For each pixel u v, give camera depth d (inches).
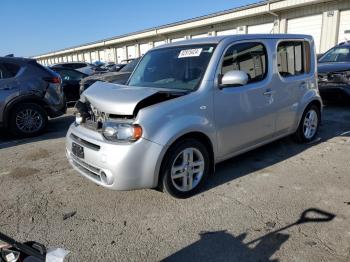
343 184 150.6
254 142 169.5
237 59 156.6
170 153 131.4
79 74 446.3
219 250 105.8
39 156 206.8
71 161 149.9
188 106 135.3
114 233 117.2
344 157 186.4
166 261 101.6
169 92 135.9
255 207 131.9
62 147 225.9
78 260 102.9
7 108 246.5
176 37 1122.0
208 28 979.9
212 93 143.6
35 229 121.3
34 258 64.4
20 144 239.9
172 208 133.3
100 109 134.4
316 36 701.3
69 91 430.3
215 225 119.9
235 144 158.1
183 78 152.3
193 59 154.6
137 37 1278.3
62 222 125.7
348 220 120.2
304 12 713.6
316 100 211.3
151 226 120.7
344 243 106.7
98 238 114.5
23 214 132.7
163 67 165.6
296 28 739.4
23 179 169.3
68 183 162.1
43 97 261.6
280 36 181.9
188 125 133.0
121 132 124.6
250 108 160.7
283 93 181.2
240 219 123.3
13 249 68.1
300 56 197.0
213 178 161.9
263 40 170.9
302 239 109.5
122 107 126.0
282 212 127.3
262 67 169.8
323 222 119.2
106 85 161.6
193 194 143.7
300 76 195.8
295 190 145.9
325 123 267.3
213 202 137.3
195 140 139.5
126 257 103.9
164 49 177.5
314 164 177.0
